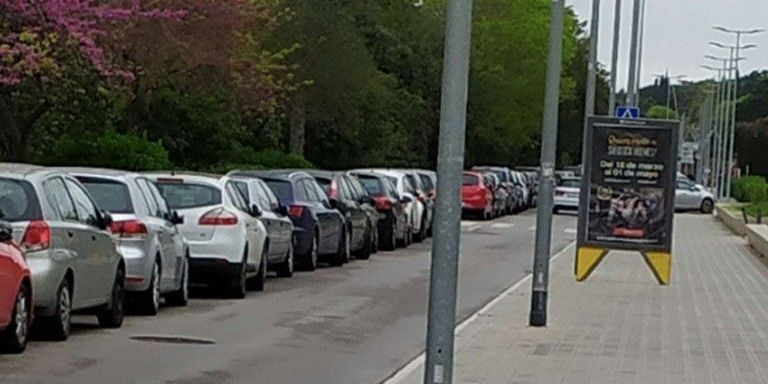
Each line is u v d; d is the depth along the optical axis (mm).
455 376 14695
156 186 21391
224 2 36125
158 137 45094
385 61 73125
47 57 27547
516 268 33031
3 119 33531
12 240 14734
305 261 29188
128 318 19219
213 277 22484
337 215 31125
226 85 40406
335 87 55281
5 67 26453
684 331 20078
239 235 22547
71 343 16156
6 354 14844
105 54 30750
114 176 19469
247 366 15125
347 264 32125
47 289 15398
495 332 19094
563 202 68750
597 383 14539
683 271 33500
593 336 18938
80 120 36438
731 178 97000
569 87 91500
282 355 16203
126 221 19016
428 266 31984
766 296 27062
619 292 26578
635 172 27016
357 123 61875
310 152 64375
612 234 27266
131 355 15461
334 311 21453
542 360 16266
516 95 86562
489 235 48094
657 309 23422
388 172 42656
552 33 19656
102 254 17188
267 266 25969
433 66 76125
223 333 18016
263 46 47562
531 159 101312
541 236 19797
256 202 25609
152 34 33812
